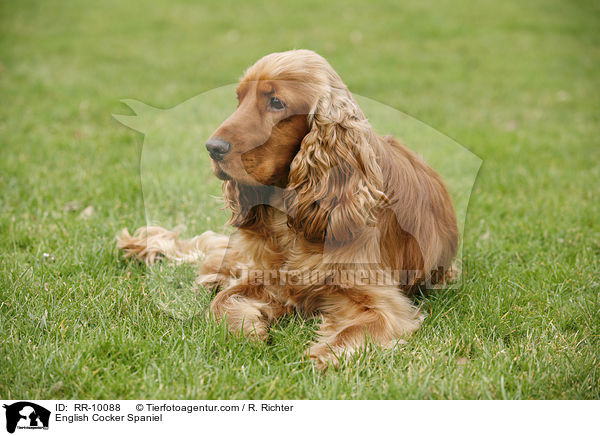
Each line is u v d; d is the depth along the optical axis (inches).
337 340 122.7
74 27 570.6
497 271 163.0
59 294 141.3
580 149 290.5
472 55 508.7
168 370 113.0
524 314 139.2
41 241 171.6
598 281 157.8
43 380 109.3
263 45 516.7
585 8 668.1
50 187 215.8
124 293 142.3
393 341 124.6
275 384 110.0
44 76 400.8
